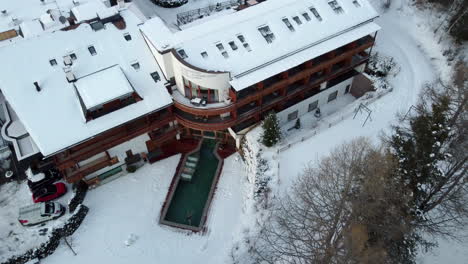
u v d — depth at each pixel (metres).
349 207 32.69
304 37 45.56
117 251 41.50
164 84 44.59
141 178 47.66
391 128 45.09
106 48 45.38
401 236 31.02
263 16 45.72
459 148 33.59
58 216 43.53
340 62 50.62
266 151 44.62
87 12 47.50
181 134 51.06
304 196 35.66
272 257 35.75
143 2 67.38
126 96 42.38
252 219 40.84
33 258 40.88
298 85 48.66
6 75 42.38
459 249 36.69
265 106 46.38
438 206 37.28
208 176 48.03
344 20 47.59
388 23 60.59
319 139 45.31
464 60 50.72
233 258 38.78
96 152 42.94
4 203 45.91
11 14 55.97
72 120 41.38
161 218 44.19
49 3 57.53
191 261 40.34
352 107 48.78
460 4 53.72
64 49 44.56
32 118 40.78
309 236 35.41
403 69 52.38
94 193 46.41
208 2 67.19
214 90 43.34
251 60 43.16
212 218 43.69
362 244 29.34
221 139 50.56
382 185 30.25
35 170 46.28
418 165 31.64
